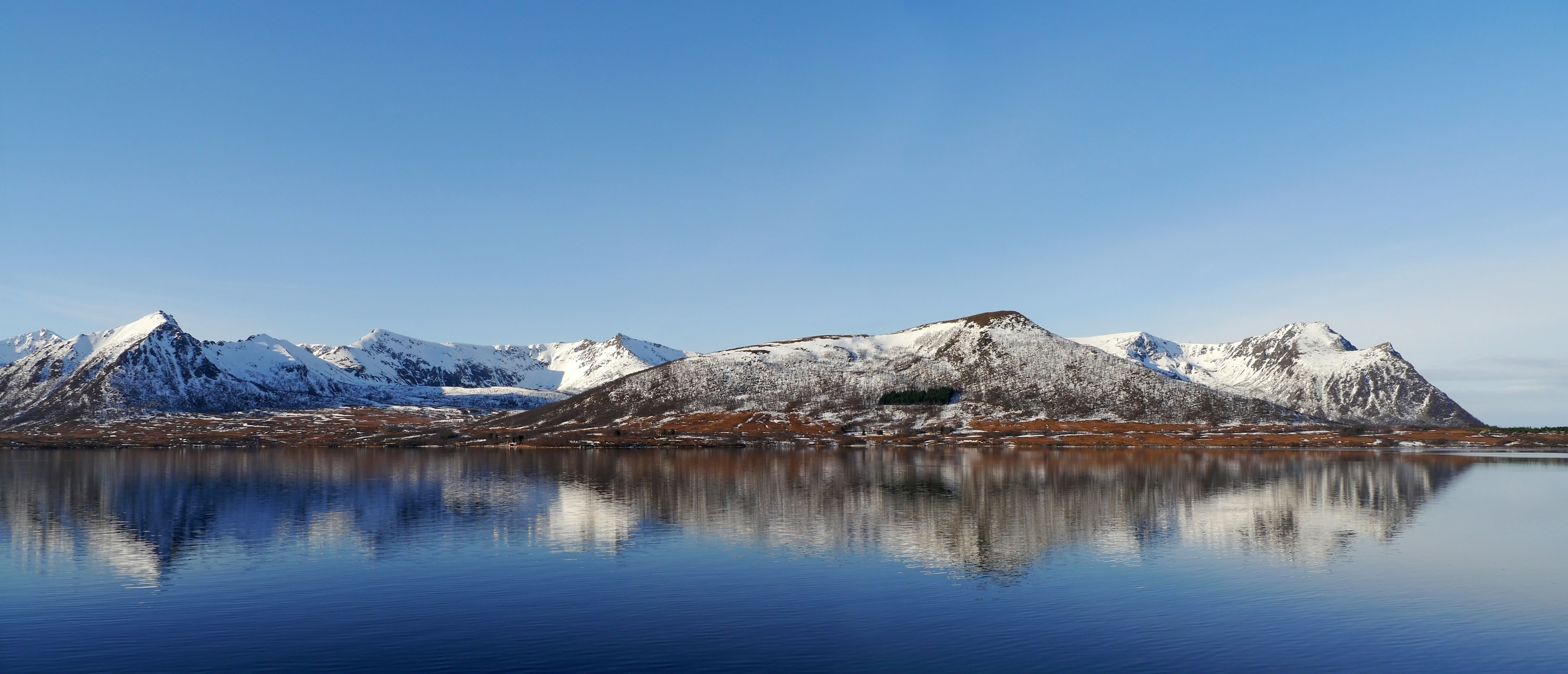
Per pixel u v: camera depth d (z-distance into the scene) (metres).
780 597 47.25
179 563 56.66
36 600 46.59
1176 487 103.81
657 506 86.00
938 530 70.00
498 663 36.44
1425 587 49.59
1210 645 38.81
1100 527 71.38
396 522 74.56
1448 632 40.88
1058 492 97.38
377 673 35.19
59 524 73.75
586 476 123.50
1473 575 52.72
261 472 134.75
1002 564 56.09
